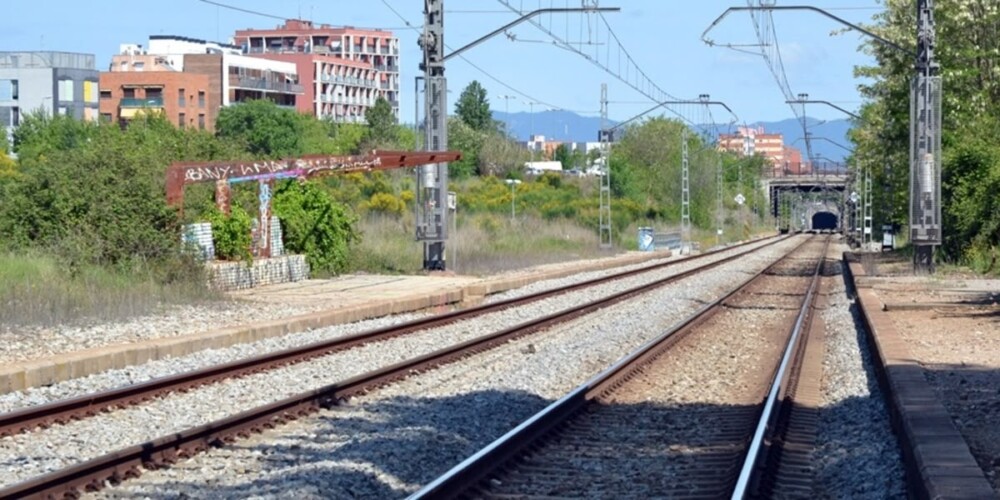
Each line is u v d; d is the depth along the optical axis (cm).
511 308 3109
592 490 1059
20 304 2264
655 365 1984
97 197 3070
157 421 1368
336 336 2366
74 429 1300
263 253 3653
